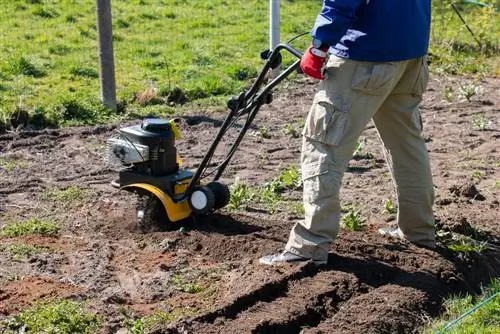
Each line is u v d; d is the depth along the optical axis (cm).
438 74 1638
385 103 700
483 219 835
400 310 620
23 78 1438
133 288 668
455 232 779
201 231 772
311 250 677
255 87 726
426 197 725
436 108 1361
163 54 1703
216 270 694
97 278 681
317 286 645
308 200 672
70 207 863
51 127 1197
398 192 730
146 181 786
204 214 801
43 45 1681
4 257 718
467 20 2075
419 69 685
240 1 2348
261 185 948
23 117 1190
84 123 1223
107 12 1259
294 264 677
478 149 1129
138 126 794
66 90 1380
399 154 719
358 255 711
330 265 686
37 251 736
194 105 1358
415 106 703
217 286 664
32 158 1041
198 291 662
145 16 2061
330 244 704
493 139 1179
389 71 650
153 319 607
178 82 1484
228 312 605
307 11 2300
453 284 682
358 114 654
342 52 649
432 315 634
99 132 1175
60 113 1227
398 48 649
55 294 645
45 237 776
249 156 1075
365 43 642
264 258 696
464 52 1839
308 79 1541
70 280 675
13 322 593
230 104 736
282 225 791
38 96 1328
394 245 735
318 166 662
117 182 816
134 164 794
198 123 1239
